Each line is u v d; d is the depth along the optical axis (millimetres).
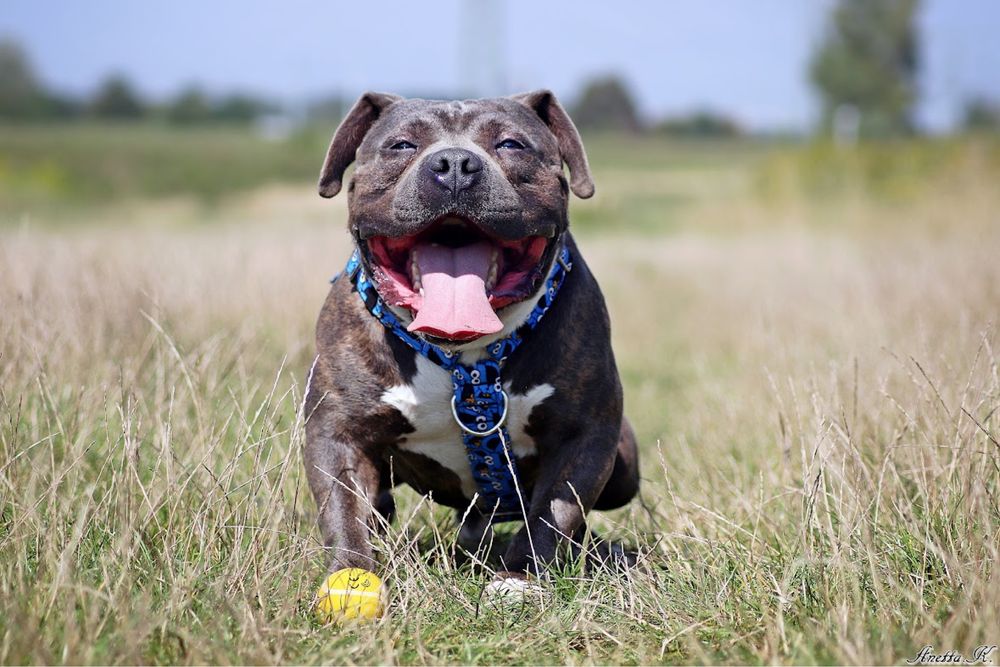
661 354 8656
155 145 47844
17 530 3279
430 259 3500
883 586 3254
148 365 4836
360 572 3301
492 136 3695
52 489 3334
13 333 4570
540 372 3621
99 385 4344
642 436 5914
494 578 3525
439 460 3848
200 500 3721
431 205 3391
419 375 3582
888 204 17297
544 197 3650
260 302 6637
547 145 3838
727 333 8648
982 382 4129
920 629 3004
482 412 3621
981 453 3609
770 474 4207
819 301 8117
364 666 2908
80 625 2900
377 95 4004
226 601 3037
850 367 4875
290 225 17953
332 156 3982
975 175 16047
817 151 20859
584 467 3703
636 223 25250
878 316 6543
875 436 4129
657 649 3121
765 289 9883
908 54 51938
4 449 3832
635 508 4355
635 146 78312
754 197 21453
